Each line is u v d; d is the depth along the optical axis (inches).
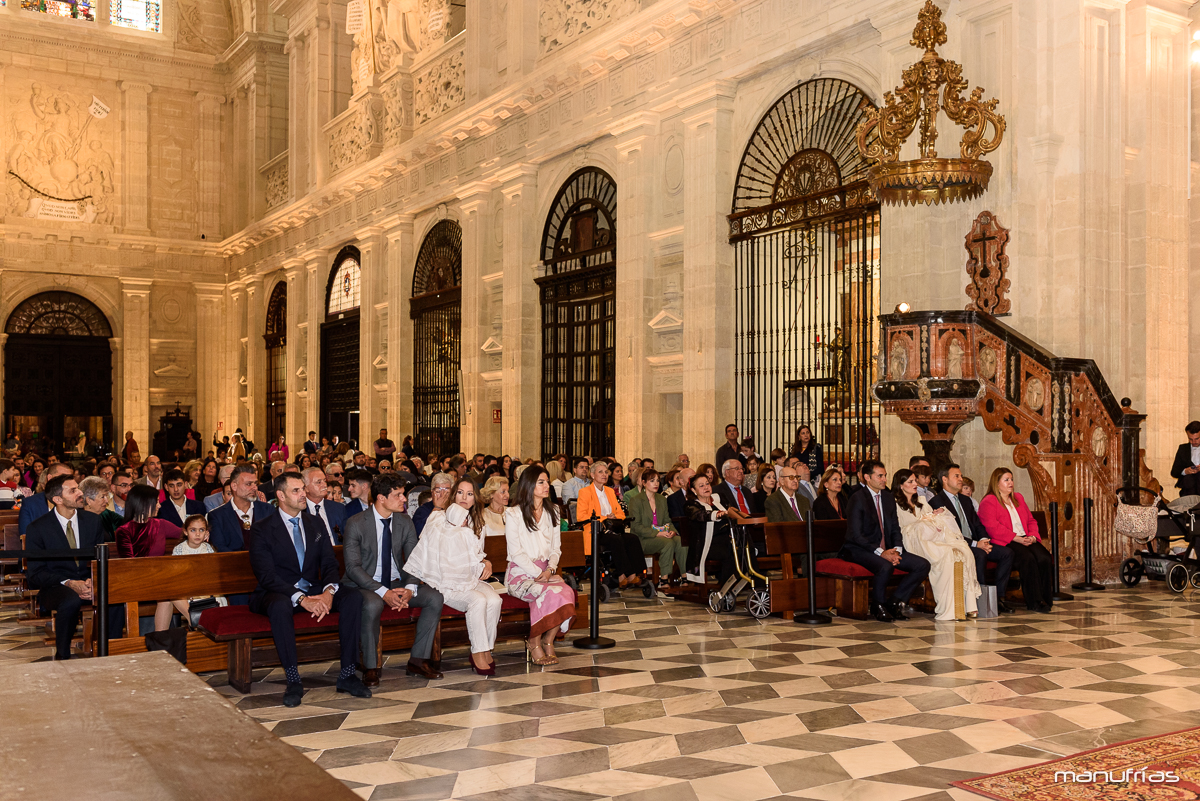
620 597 433.4
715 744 209.2
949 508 377.7
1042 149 438.9
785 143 575.8
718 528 394.6
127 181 1387.8
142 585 264.4
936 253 466.9
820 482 457.1
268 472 621.9
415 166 964.6
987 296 449.1
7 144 1311.5
